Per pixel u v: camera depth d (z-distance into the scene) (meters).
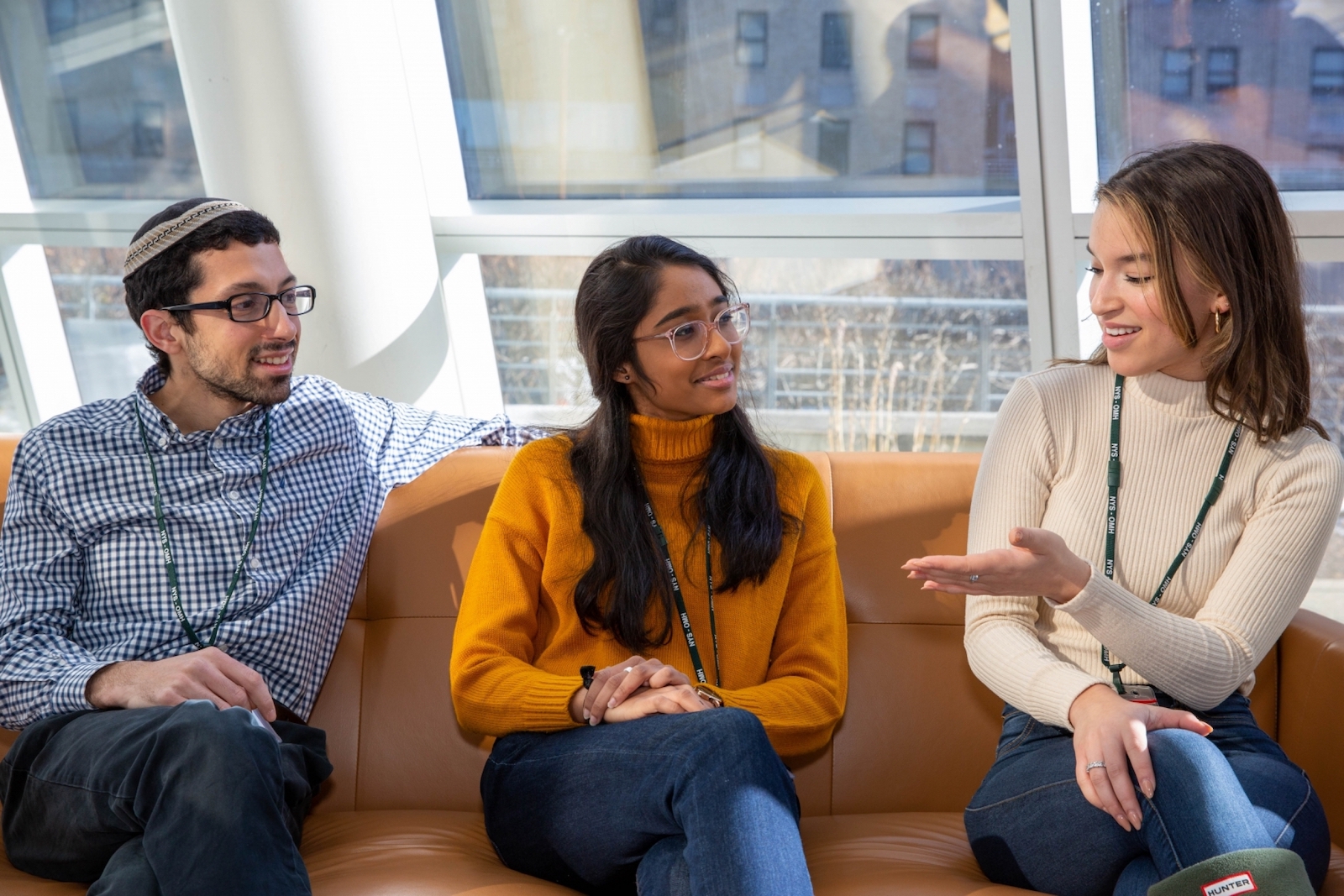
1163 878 1.31
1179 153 1.58
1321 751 1.71
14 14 3.38
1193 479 1.63
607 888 1.59
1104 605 1.48
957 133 2.88
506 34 3.04
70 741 1.59
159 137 3.48
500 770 1.65
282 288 1.91
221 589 1.85
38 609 1.79
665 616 1.76
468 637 1.74
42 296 3.72
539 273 3.24
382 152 2.72
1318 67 2.66
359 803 1.93
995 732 1.89
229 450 1.92
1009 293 2.94
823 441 3.26
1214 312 1.59
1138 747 1.36
